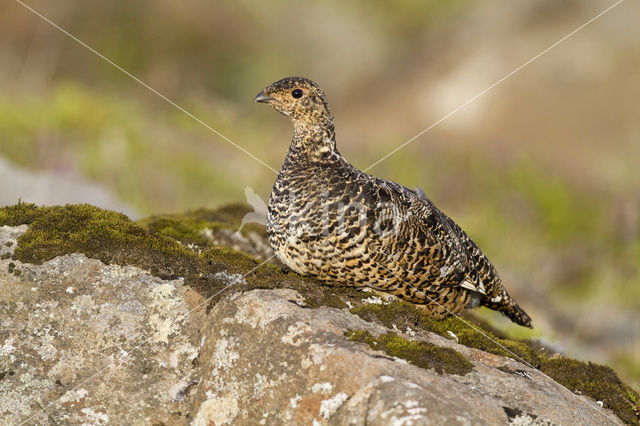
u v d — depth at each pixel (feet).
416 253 27.37
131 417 23.47
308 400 21.93
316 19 154.10
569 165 96.94
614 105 112.27
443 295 29.40
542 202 84.99
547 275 74.74
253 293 25.55
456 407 20.65
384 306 26.91
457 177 88.79
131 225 29.04
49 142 74.95
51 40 111.55
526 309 63.05
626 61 118.93
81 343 24.77
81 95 92.84
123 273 26.71
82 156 75.61
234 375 23.39
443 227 29.43
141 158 78.64
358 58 151.12
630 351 56.29
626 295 70.64
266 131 106.93
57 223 28.48
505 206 84.38
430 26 158.40
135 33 120.67
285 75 138.10
